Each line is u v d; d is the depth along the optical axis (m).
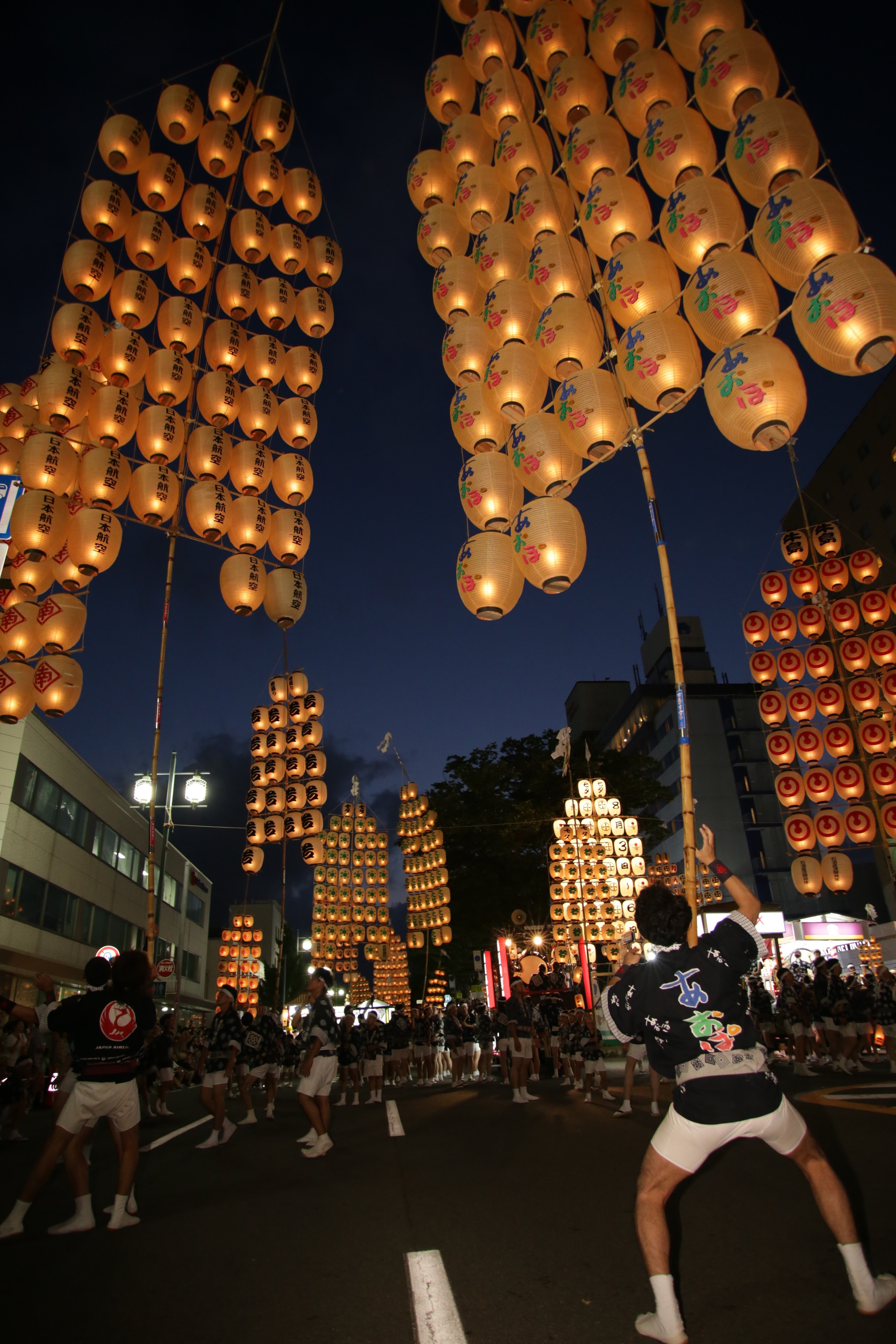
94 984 5.38
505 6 9.81
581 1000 21.75
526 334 8.81
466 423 9.25
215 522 13.72
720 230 7.06
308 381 15.18
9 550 11.53
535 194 8.74
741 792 62.75
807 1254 3.72
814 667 15.78
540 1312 3.32
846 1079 11.79
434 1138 8.48
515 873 34.41
